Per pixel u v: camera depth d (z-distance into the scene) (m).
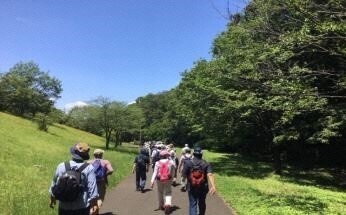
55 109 86.94
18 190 15.72
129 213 13.13
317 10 13.59
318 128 25.92
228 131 35.31
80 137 67.38
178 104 74.00
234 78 20.69
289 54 15.05
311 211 14.52
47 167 24.97
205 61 40.38
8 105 78.62
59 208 6.98
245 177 27.16
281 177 28.58
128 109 63.00
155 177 13.70
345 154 37.19
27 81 84.94
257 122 31.52
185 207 14.39
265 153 48.88
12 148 32.81
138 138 108.38
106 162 12.80
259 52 16.55
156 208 14.09
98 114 60.34
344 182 27.94
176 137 101.00
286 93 15.58
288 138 26.92
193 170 10.77
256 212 13.48
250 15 16.30
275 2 14.64
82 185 6.92
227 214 13.18
